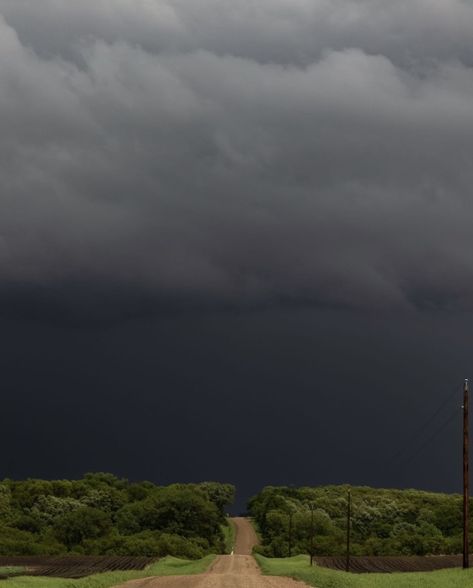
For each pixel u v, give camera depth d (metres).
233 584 78.12
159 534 182.38
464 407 82.69
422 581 78.38
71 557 148.25
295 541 178.38
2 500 196.12
